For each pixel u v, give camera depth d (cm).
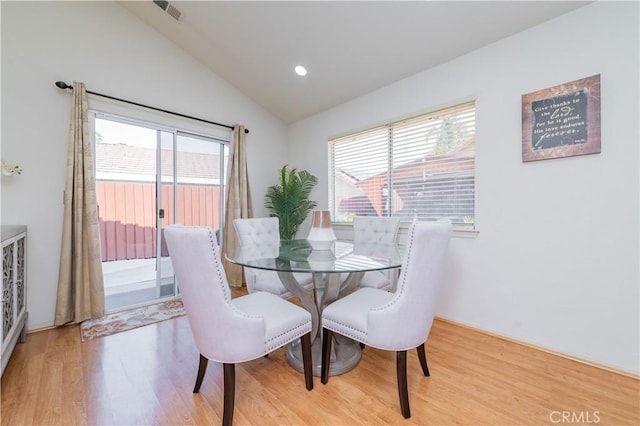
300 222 379
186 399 147
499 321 216
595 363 176
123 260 292
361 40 243
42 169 231
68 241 234
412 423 130
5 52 217
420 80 262
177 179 320
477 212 225
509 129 208
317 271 151
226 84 356
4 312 164
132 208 292
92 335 219
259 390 154
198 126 332
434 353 193
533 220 199
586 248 178
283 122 420
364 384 160
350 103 331
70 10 244
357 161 330
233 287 355
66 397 147
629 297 165
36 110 228
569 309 185
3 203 217
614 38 166
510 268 210
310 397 148
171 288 315
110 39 266
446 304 248
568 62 181
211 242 120
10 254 178
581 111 176
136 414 136
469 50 226
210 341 128
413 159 276
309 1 219
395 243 255
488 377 165
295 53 279
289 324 145
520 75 202
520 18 193
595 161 174
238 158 357
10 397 146
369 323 140
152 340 213
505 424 129
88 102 253
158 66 298
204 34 285
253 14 245
